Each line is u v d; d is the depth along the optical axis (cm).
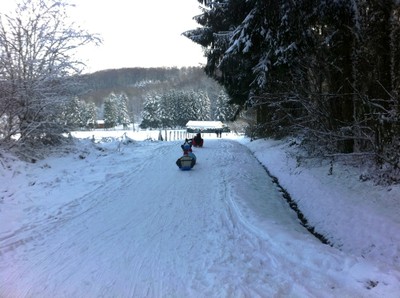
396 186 854
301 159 1294
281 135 1934
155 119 10894
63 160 1430
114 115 11375
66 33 1488
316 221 824
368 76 1003
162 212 870
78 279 532
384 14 947
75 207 895
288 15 1119
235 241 679
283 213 892
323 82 1410
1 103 1334
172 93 11106
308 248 601
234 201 941
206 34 2331
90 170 1306
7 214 825
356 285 481
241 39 1442
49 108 1476
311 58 1264
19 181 1098
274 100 1591
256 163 1677
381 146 921
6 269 566
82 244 669
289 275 531
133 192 1058
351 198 862
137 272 554
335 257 559
